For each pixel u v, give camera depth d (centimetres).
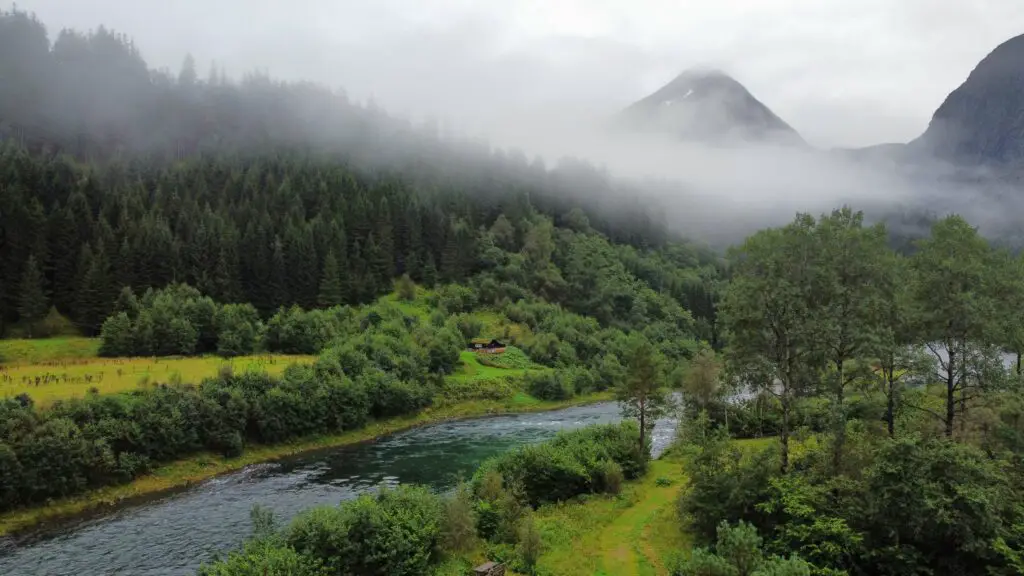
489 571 3306
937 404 4997
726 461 3928
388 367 9906
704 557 2523
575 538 3884
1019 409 3919
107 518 4919
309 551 3095
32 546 4306
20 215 11294
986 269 4434
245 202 15950
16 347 9688
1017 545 2784
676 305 19038
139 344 9925
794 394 4325
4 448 4884
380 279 15688
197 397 6694
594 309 17588
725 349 4684
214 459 6519
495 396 10912
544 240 19800
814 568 2805
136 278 12125
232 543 4350
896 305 4353
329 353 9500
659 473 5559
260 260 13350
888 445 3084
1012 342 4262
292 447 7369
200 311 10912
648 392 5897
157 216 14012
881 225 4384
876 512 2988
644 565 3447
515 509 4072
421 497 3947
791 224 4528
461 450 7431
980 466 3016
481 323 14638
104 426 5716
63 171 16538
